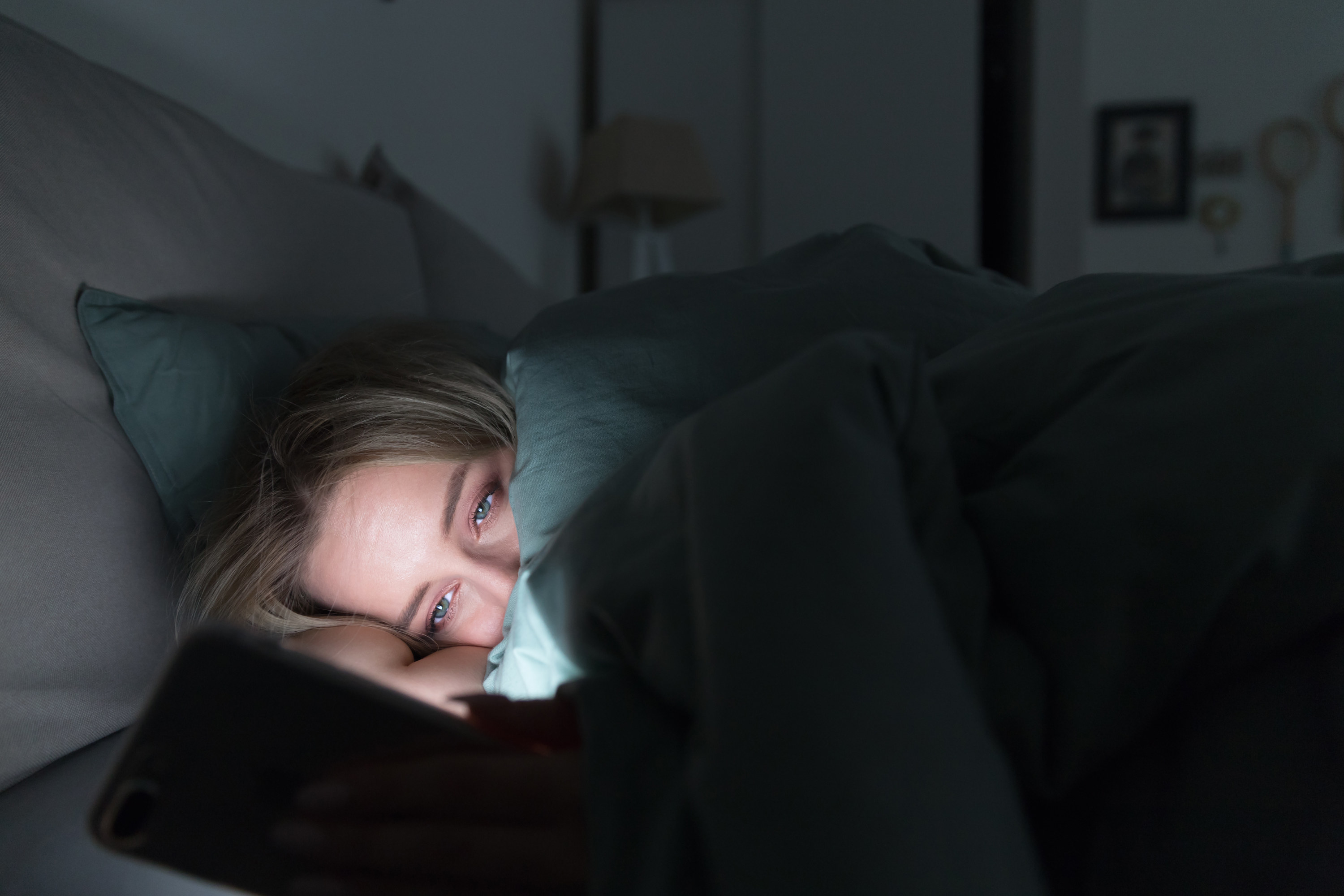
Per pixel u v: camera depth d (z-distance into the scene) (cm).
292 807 34
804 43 312
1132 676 38
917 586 31
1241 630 40
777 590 31
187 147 92
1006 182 341
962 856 27
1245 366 42
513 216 262
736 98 322
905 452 39
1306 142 352
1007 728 37
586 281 362
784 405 36
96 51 96
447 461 72
